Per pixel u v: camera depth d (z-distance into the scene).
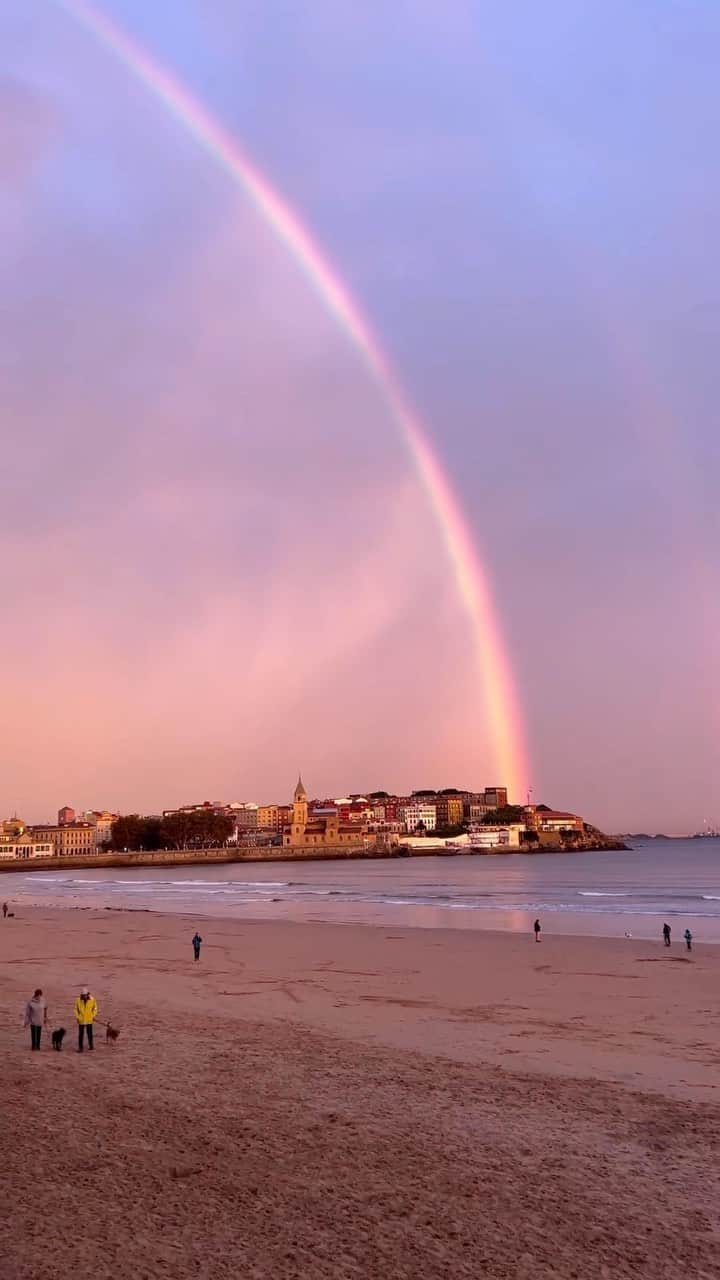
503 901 108.94
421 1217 12.60
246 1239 11.79
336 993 36.56
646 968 44.75
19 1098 18.64
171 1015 29.89
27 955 52.28
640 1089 20.31
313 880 182.62
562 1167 14.70
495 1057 23.83
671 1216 12.73
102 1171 14.27
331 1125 16.91
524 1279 10.79
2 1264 10.88
